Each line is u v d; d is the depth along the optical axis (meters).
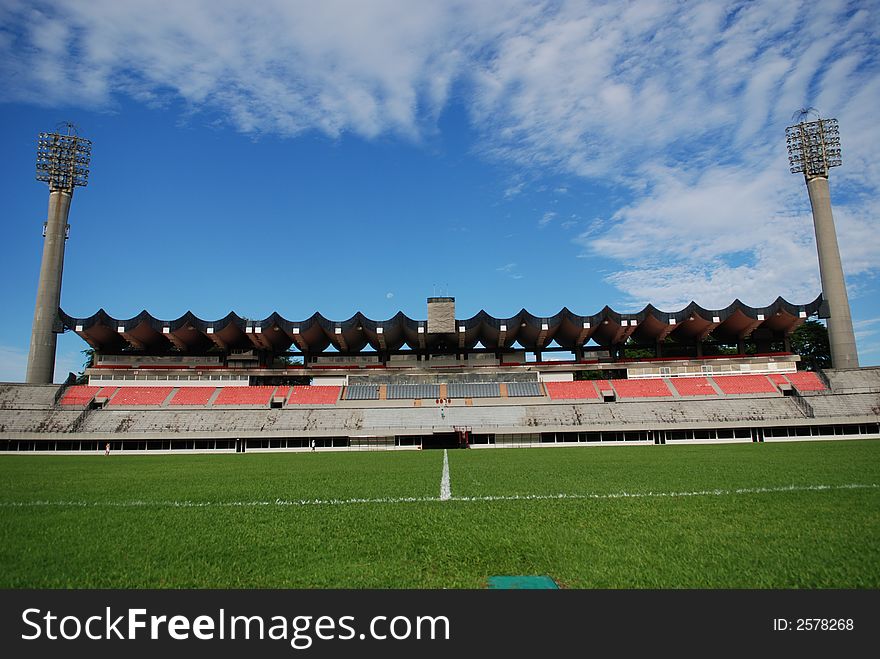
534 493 14.38
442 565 7.37
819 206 60.69
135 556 8.05
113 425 49.03
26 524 10.61
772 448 34.62
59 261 59.88
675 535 8.79
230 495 14.91
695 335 61.91
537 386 58.25
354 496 14.45
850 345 57.81
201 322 55.84
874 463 21.03
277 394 57.53
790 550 7.70
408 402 55.34
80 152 61.78
